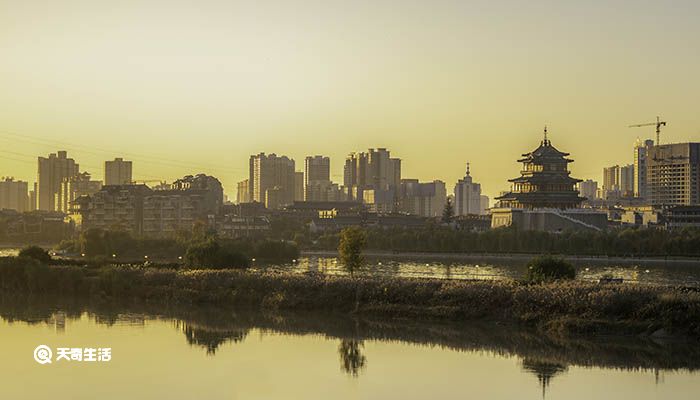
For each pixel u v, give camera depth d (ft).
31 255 648.38
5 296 546.26
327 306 465.06
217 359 335.47
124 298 530.68
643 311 380.37
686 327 366.84
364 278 495.41
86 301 521.24
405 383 297.53
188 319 443.73
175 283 530.27
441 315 425.69
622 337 371.15
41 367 321.73
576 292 402.93
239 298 495.82
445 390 287.89
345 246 582.35
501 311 416.87
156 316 455.63
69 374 309.42
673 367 320.50
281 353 351.25
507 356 342.23
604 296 391.86
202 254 593.83
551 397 279.08
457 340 377.50
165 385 294.25
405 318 434.30
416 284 459.73
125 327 416.87
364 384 295.69
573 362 330.13
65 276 558.56
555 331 384.68
